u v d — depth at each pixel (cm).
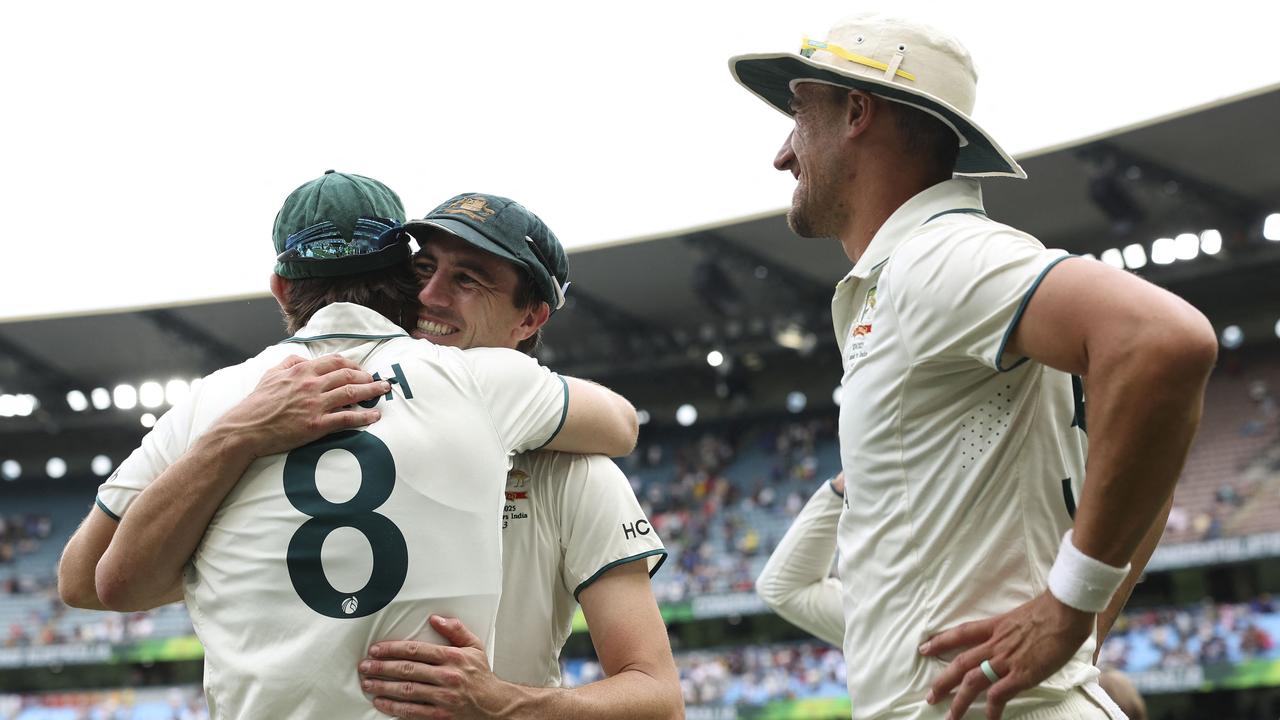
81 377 2527
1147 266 2127
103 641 2375
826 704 2056
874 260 210
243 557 180
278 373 187
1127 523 167
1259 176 1855
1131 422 163
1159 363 159
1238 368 2325
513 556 212
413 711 175
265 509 181
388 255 205
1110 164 1800
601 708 193
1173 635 1952
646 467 2731
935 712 190
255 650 177
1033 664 176
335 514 179
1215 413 2281
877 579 203
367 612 177
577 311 2378
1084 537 171
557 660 221
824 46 224
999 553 192
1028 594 191
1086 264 174
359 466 182
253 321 2272
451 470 187
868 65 216
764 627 2473
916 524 196
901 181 220
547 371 212
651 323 2444
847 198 227
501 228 217
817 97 227
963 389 194
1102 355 166
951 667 185
